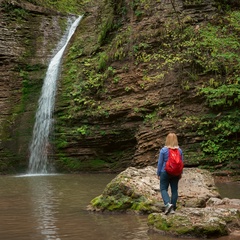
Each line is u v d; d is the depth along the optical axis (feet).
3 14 85.46
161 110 62.18
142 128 61.87
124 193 30.01
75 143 66.13
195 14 69.87
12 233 23.36
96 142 65.21
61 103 70.79
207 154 56.54
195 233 22.48
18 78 78.38
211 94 59.41
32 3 93.45
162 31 69.10
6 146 68.03
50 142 68.23
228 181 50.39
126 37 71.92
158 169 26.43
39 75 79.36
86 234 22.98
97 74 70.85
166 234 22.95
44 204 32.86
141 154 59.67
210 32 64.54
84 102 67.97
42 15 91.66
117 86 67.46
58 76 75.87
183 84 62.18
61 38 91.04
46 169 66.69
